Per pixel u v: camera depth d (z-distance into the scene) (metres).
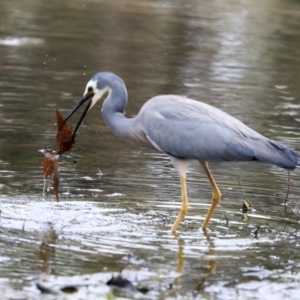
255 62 25.12
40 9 32.78
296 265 9.63
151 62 23.97
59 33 27.88
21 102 17.94
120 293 8.27
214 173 14.05
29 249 9.71
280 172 14.31
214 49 26.86
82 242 10.10
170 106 11.69
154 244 10.22
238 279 9.02
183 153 11.38
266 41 28.89
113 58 24.20
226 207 12.16
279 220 11.61
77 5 34.53
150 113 11.77
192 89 20.38
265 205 12.30
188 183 13.27
